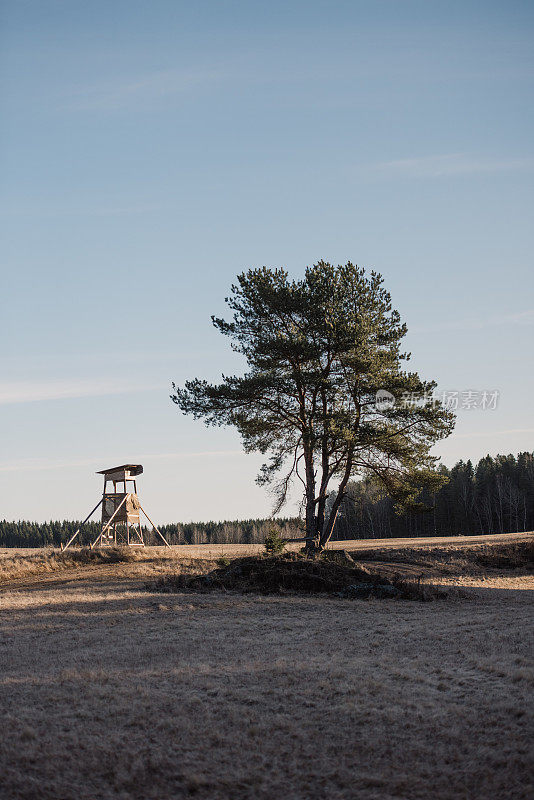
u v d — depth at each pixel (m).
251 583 25.94
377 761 8.36
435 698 10.55
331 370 33.75
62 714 9.91
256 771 8.13
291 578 25.73
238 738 9.04
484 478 108.94
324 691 11.05
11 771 7.95
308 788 7.77
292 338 33.09
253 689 11.21
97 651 14.91
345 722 9.62
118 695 10.82
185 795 7.62
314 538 32.50
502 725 9.18
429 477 33.56
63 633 17.39
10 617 20.03
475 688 10.99
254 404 33.59
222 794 7.64
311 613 20.48
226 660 13.67
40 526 155.62
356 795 7.57
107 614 20.23
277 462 33.66
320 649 14.88
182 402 33.62
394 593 24.38
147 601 22.80
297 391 33.00
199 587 25.98
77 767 8.17
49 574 31.83
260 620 19.12
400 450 33.19
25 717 9.72
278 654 14.27
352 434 31.28
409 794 7.55
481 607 21.78
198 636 16.55
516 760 8.05
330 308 32.94
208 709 10.15
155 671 12.60
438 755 8.43
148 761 8.32
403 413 31.95
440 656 13.70
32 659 14.21
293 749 8.74
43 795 7.49
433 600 23.77
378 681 11.55
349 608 21.62
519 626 16.70
